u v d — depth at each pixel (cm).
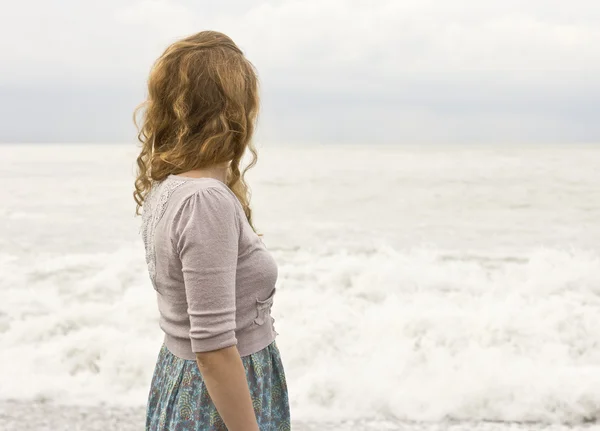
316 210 1683
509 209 1670
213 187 125
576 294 716
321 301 648
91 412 427
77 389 461
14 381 469
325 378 459
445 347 528
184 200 125
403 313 610
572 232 1283
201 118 131
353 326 571
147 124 140
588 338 550
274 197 2003
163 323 142
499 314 594
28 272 818
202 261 120
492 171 3066
